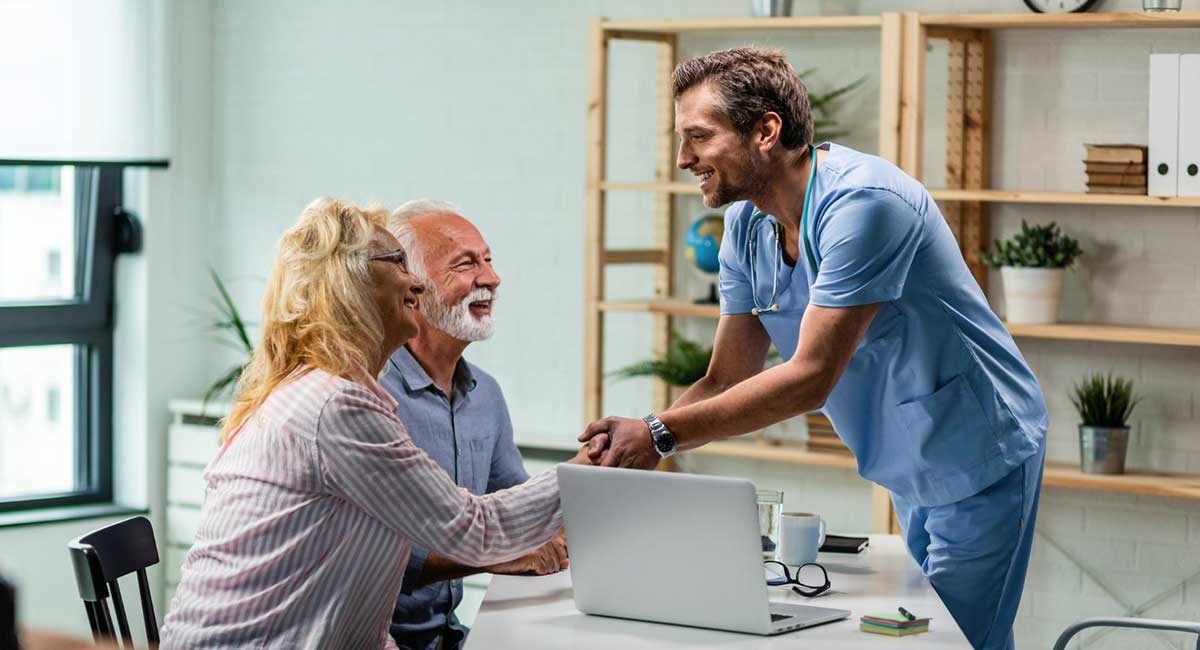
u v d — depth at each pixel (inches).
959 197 158.9
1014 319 160.9
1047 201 154.9
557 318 196.9
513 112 197.8
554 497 93.0
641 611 89.0
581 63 192.5
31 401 210.8
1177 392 162.2
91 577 91.9
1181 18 148.6
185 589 87.4
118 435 218.1
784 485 183.3
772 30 179.6
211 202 221.5
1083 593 168.2
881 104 159.2
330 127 211.5
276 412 87.0
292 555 85.4
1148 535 164.4
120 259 216.7
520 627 87.5
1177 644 163.6
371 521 87.3
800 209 104.1
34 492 211.8
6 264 206.2
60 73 199.3
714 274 177.3
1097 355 166.4
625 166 189.6
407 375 111.4
